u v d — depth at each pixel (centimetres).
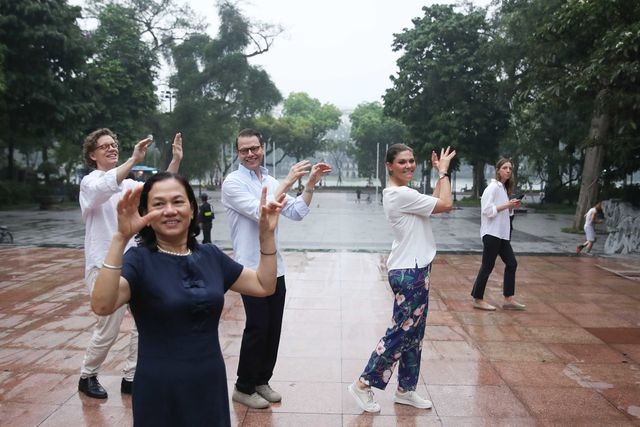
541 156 3152
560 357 492
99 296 193
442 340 539
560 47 1209
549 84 1277
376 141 5891
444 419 365
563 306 684
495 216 632
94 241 374
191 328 206
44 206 2653
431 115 3170
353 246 1430
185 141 3928
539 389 418
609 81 986
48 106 2009
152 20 3828
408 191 365
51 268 913
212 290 212
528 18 1959
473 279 856
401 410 379
